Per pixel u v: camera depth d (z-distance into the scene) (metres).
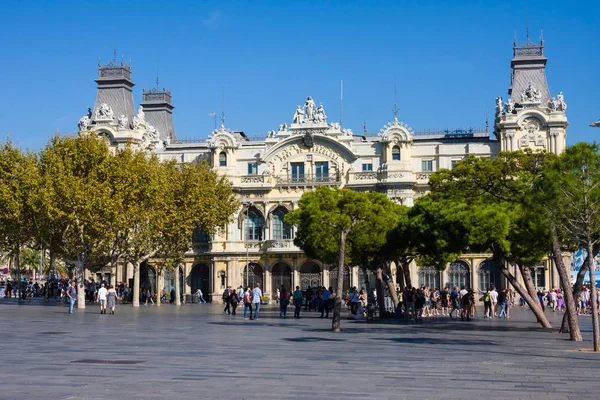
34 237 86.75
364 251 68.00
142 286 124.50
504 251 53.19
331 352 35.44
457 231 51.66
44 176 80.31
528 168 48.78
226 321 62.28
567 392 23.44
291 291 114.12
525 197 40.88
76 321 58.81
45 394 22.11
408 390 23.48
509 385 24.78
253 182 119.00
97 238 81.25
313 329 53.22
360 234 64.69
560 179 37.31
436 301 80.62
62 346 37.28
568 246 48.16
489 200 52.00
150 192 82.94
